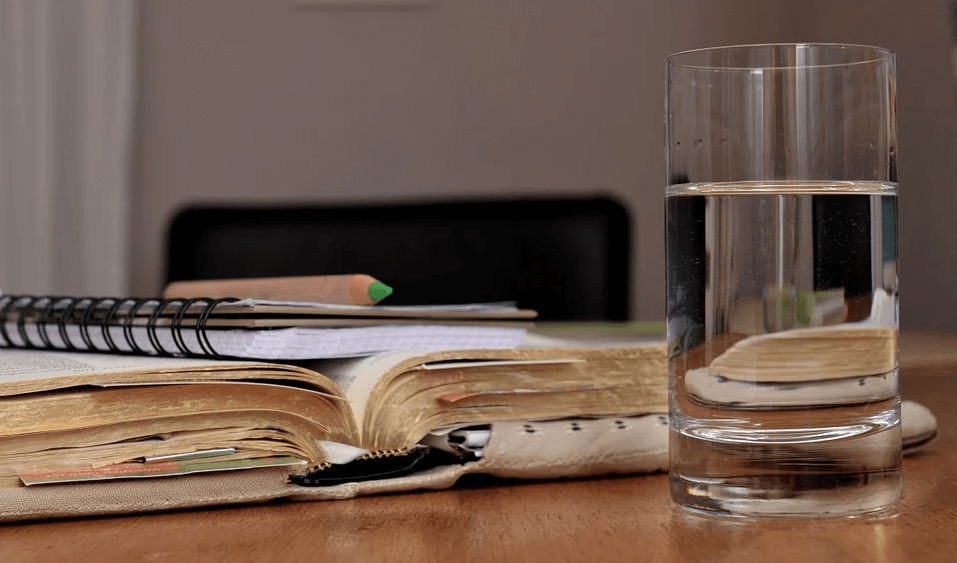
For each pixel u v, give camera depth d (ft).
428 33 9.35
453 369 1.67
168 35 9.20
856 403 1.36
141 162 9.18
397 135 9.35
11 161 8.55
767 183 1.34
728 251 1.36
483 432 1.64
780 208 1.34
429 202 8.05
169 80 9.20
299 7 9.27
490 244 7.99
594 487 1.65
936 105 7.27
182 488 1.47
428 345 1.83
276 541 1.30
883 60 1.39
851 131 1.36
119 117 8.69
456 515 1.44
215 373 1.51
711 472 1.39
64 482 1.42
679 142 1.41
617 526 1.35
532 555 1.21
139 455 1.48
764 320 1.35
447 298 7.96
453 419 1.67
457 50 9.36
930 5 7.30
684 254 1.40
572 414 1.73
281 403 1.57
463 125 9.38
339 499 1.55
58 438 1.46
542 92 9.42
